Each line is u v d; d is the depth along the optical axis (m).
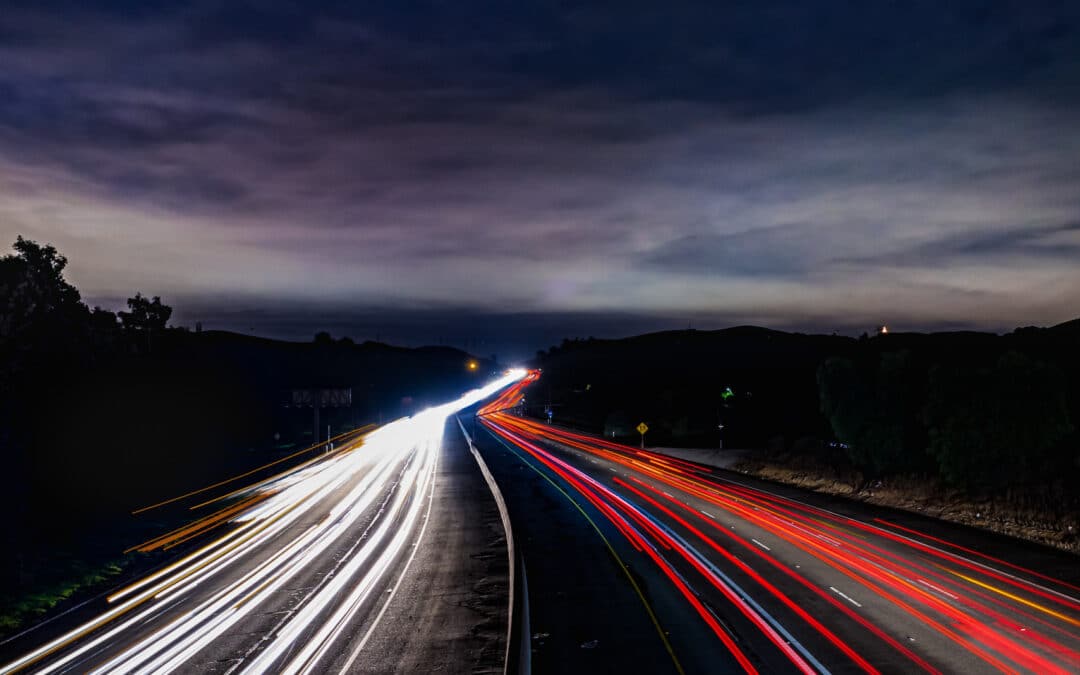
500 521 33.47
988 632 16.23
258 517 37.78
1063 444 31.11
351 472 55.41
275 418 90.44
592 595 20.44
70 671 16.97
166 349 61.62
